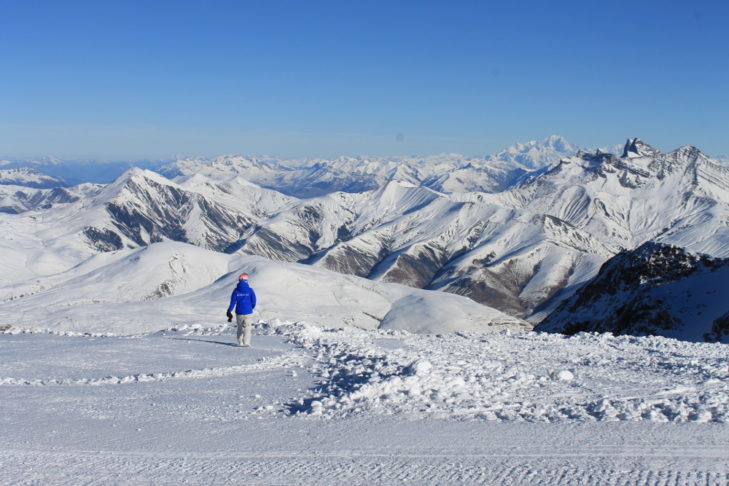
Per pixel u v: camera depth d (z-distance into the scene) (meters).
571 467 8.40
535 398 12.70
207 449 9.40
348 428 10.55
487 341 22.88
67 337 24.81
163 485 7.73
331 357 18.14
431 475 8.12
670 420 10.98
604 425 10.59
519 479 7.93
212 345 21.25
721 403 11.95
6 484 7.64
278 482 7.87
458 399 12.48
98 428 10.61
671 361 17.45
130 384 14.67
